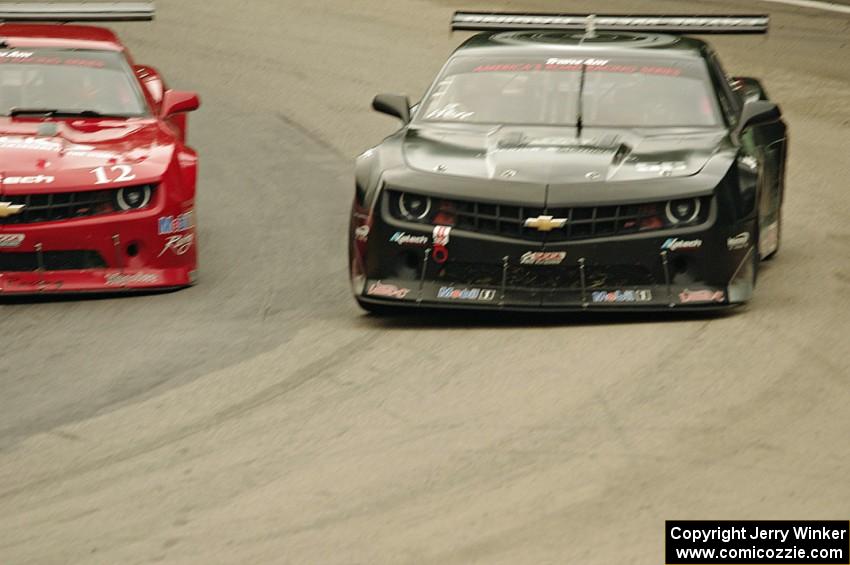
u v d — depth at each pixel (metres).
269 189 42.56
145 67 40.22
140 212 31.33
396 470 19.66
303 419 22.23
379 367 24.73
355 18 69.81
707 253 25.92
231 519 18.34
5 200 30.56
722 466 19.08
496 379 23.50
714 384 22.52
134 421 22.77
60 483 20.20
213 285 32.31
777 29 65.38
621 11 69.38
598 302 26.03
